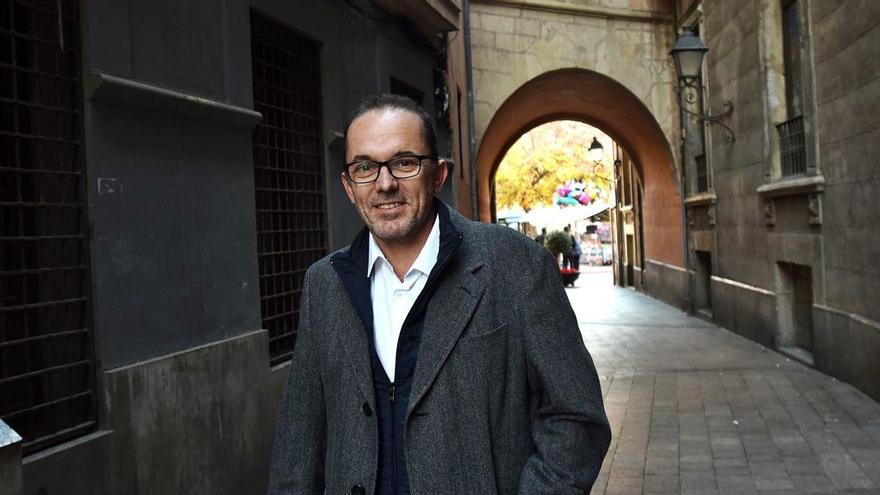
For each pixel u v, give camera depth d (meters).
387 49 7.97
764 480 5.28
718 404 7.74
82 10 3.46
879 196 7.47
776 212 10.85
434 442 1.69
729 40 12.59
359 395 1.78
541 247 1.87
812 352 10.02
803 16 9.20
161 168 3.96
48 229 3.30
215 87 4.54
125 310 3.61
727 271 13.67
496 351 1.72
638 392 8.54
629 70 16.09
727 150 13.14
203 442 4.15
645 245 21.73
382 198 1.78
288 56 5.84
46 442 3.12
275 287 5.49
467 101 13.78
